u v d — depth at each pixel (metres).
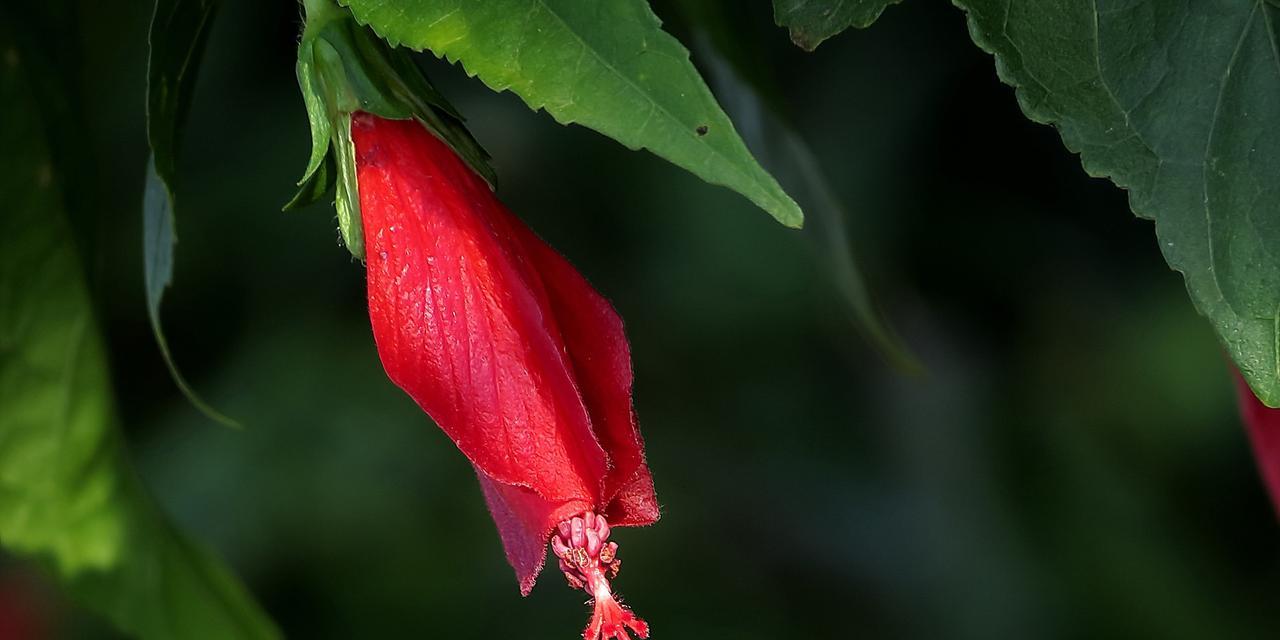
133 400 0.82
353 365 0.81
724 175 0.39
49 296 0.51
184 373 0.82
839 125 0.77
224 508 0.78
